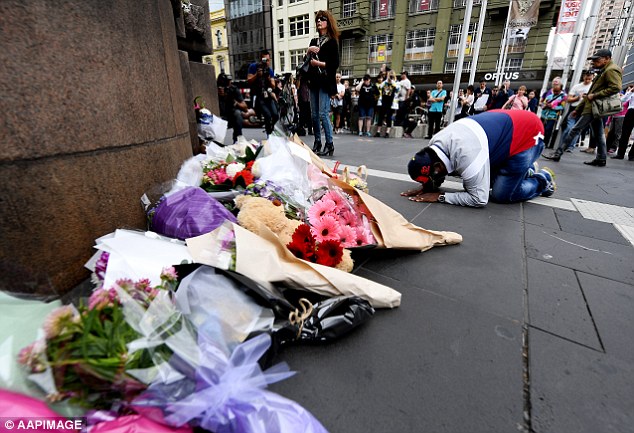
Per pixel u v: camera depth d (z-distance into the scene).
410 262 2.13
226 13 32.81
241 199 1.95
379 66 25.73
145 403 0.88
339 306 1.39
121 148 1.73
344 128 11.91
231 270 1.34
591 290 1.83
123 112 1.73
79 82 1.44
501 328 1.51
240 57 34.03
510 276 1.97
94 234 1.57
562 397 1.16
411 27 23.75
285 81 5.21
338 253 1.72
